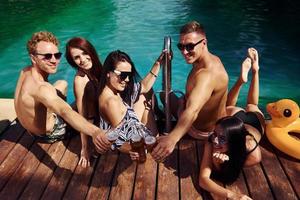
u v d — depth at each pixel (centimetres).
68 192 163
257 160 168
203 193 160
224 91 173
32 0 638
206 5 593
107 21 524
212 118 184
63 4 611
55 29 495
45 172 177
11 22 526
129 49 430
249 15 535
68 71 380
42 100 158
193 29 163
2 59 409
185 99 188
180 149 191
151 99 200
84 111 183
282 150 184
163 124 212
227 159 149
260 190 161
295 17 520
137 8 584
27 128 190
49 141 199
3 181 171
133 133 158
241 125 150
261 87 338
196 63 170
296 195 158
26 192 164
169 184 166
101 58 405
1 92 345
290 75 358
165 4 603
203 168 159
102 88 161
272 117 190
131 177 172
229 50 420
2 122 224
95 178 172
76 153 191
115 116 158
